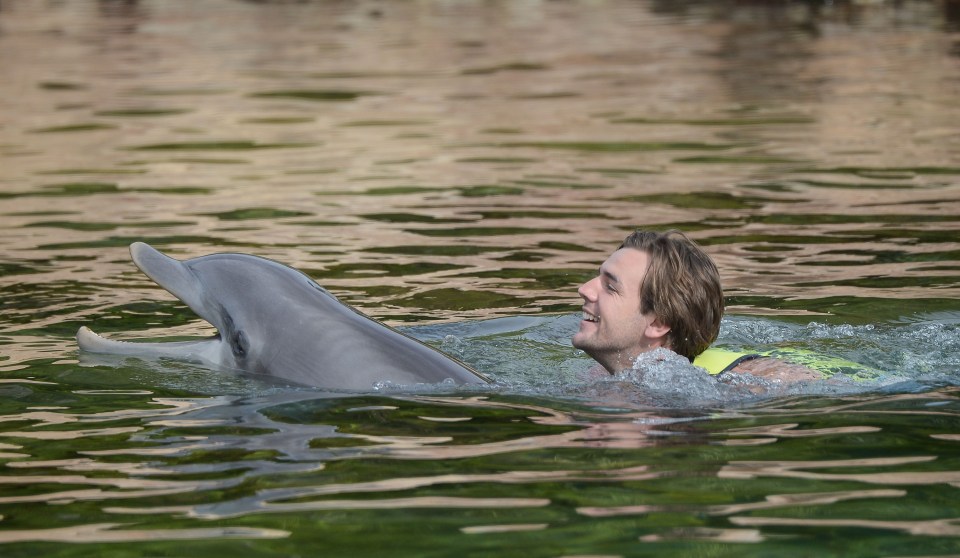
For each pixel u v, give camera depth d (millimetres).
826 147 34156
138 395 14031
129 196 28578
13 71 55031
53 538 9797
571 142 35906
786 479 10922
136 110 43281
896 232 23766
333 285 20203
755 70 52625
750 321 17547
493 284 20266
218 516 10211
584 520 9969
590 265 21547
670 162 32438
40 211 26797
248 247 23047
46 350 16172
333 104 44438
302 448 11992
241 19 82812
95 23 79688
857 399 13617
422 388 14055
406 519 10047
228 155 34375
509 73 53188
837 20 76062
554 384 14414
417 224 25219
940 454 11602
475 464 11430
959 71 49812
